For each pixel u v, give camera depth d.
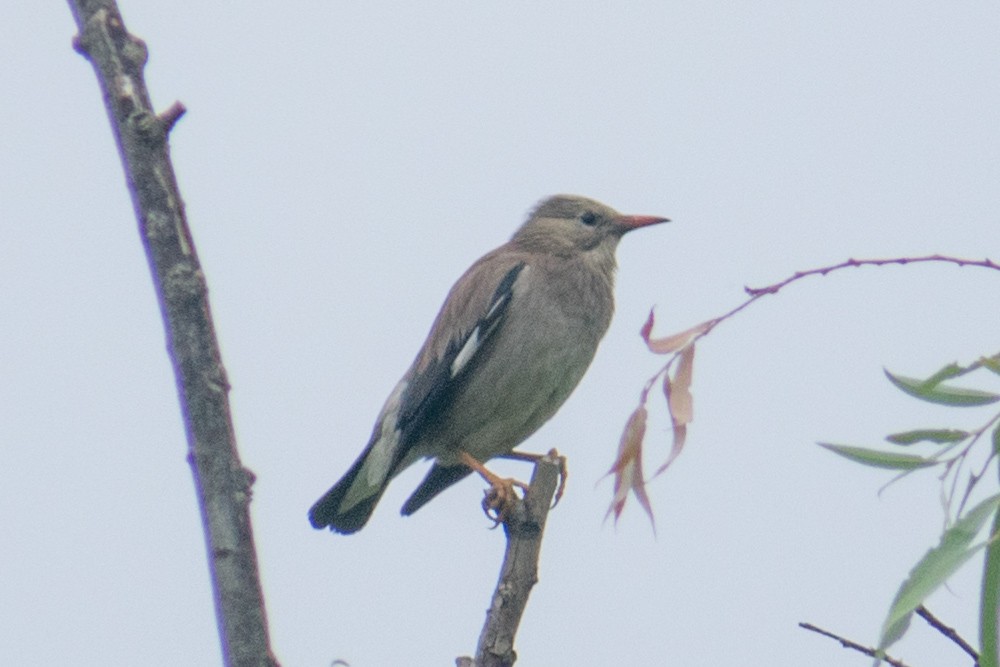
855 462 6.58
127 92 6.73
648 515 7.30
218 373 6.34
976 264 6.91
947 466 6.43
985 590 6.00
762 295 7.31
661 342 7.41
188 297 6.39
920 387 6.74
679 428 7.28
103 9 6.96
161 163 6.61
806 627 7.40
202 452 6.20
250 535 6.12
